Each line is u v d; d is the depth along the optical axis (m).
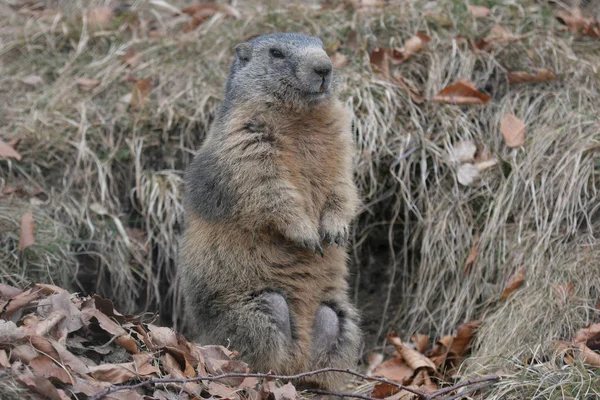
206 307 8.77
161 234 11.39
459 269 10.66
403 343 9.91
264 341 8.42
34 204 11.30
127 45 13.40
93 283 11.20
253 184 8.53
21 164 11.66
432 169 11.44
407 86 12.21
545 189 10.48
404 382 9.49
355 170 11.36
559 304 9.23
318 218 9.09
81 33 13.70
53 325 7.07
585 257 9.68
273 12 13.56
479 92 11.83
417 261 11.52
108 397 6.54
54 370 6.50
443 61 12.38
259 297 8.55
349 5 13.55
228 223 8.66
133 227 11.69
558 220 10.17
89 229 11.30
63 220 11.36
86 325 7.34
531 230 10.34
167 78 12.66
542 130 11.14
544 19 12.92
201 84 12.50
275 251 8.71
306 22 13.34
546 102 11.60
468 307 10.30
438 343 10.00
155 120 12.10
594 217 10.20
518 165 10.87
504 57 12.40
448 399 7.84
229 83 9.44
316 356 8.78
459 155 11.23
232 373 7.30
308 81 8.68
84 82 12.67
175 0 14.70
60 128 12.05
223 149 8.73
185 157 11.98
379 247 11.97
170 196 11.54
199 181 8.92
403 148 11.45
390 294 11.63
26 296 7.39
